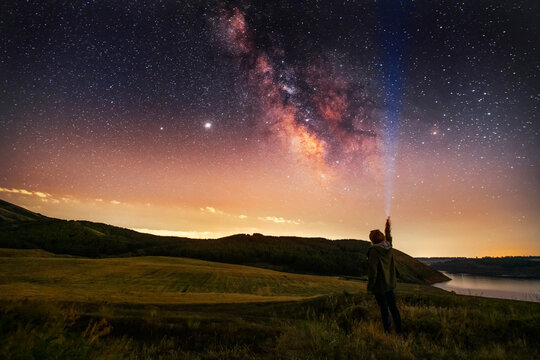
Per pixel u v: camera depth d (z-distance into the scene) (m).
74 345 3.83
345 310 7.19
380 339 4.94
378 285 5.48
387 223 5.80
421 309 6.79
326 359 4.12
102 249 132.12
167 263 79.00
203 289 45.06
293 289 52.94
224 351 4.77
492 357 4.30
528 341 5.13
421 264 124.00
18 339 3.64
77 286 35.81
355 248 137.75
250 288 50.19
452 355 4.40
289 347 4.79
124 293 25.09
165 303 14.14
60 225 147.88
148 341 5.43
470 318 6.25
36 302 5.78
